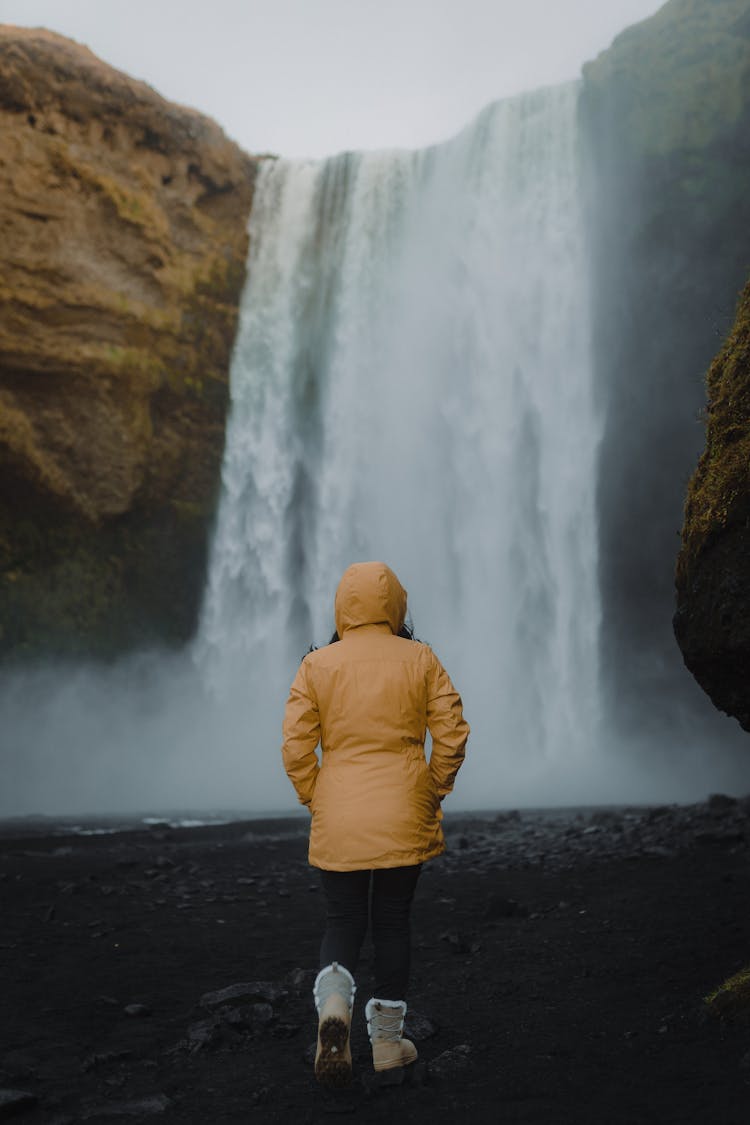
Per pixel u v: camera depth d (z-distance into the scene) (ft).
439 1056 9.42
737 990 10.21
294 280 86.69
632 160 70.49
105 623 78.02
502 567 76.89
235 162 84.23
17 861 26.11
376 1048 9.02
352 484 83.30
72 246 72.64
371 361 84.38
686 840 24.72
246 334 84.33
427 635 78.69
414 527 80.53
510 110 80.94
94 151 73.97
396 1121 7.93
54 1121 8.05
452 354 81.00
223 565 83.35
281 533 84.48
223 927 16.63
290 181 88.38
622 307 72.23
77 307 73.05
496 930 15.74
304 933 16.12
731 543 11.31
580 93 76.13
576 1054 9.36
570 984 12.04
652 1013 10.54
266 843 31.32
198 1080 9.16
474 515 78.38
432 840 9.29
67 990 12.48
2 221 69.15
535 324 77.00
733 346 12.44
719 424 12.17
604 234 73.36
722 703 12.31
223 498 83.56
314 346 86.58
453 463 79.71
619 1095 8.20
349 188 88.02
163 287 78.33
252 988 11.82
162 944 15.24
